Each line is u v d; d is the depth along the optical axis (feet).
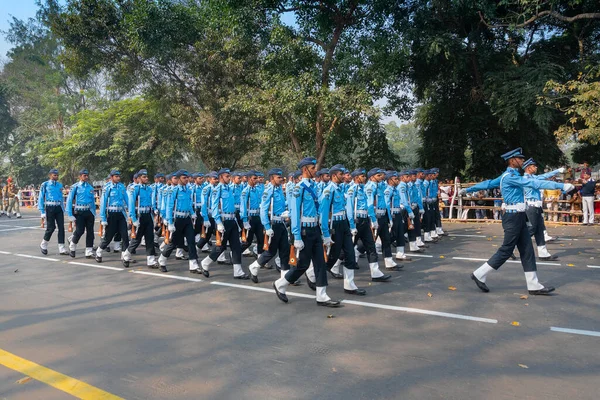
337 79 56.08
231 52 61.26
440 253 32.73
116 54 72.49
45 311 20.24
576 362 13.84
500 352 14.67
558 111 56.18
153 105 76.64
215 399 12.03
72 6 67.15
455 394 12.00
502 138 62.39
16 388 12.89
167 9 61.31
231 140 69.97
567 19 49.16
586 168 45.42
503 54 61.11
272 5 56.18
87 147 90.53
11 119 134.72
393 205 30.22
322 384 12.75
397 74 61.98
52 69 127.03
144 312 19.81
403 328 17.11
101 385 12.94
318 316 18.83
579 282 23.16
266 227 23.57
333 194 21.13
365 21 55.62
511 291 21.86
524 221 21.06
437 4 55.01
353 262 22.09
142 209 29.48
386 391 12.25
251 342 16.03
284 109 53.47
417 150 72.23
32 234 50.47
